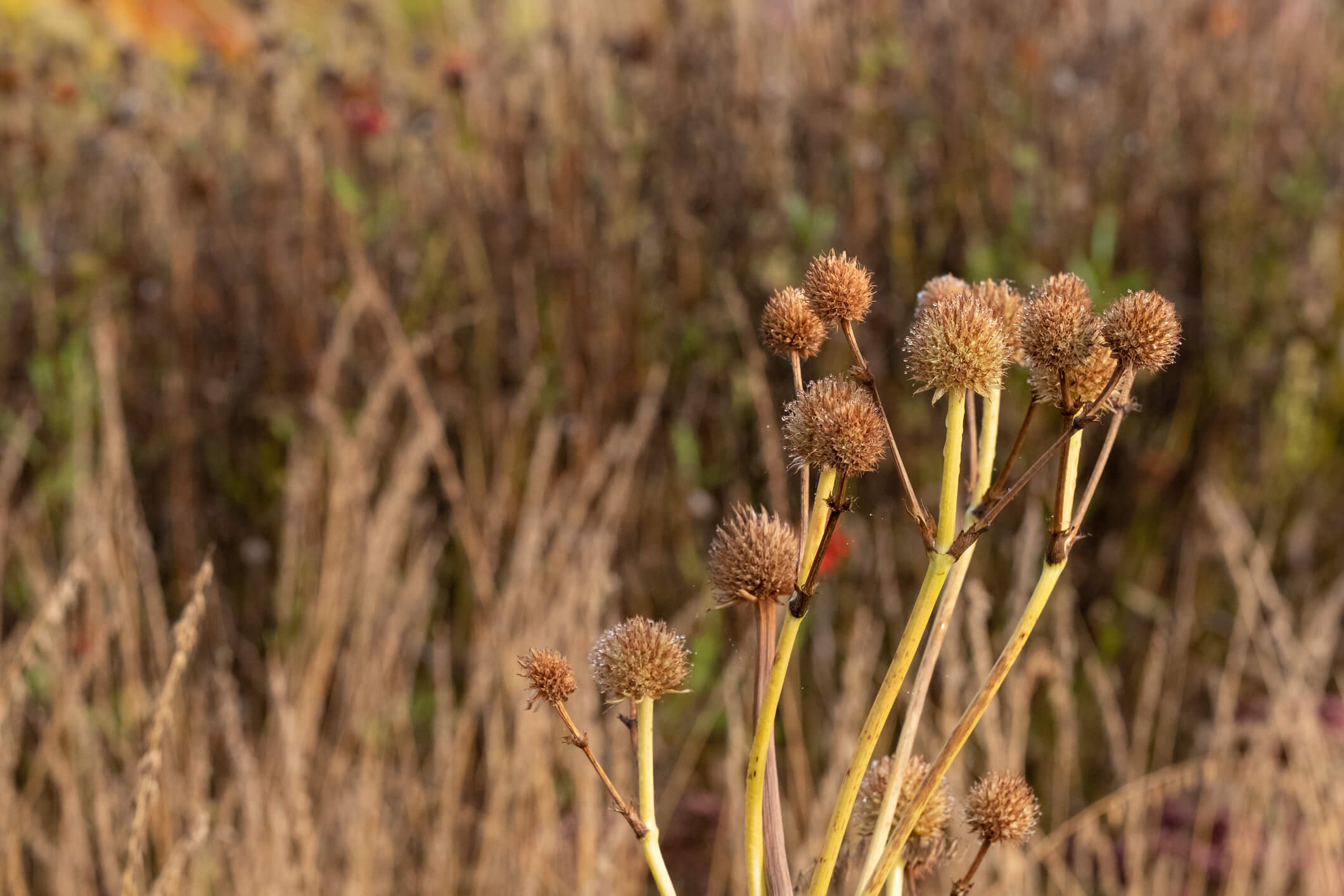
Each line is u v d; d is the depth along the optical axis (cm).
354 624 366
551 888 298
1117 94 490
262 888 275
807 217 420
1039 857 294
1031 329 113
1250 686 425
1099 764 387
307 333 428
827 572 363
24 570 381
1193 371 445
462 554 407
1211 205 464
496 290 443
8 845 297
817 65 489
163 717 221
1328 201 478
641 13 523
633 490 419
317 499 400
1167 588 439
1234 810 323
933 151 466
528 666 119
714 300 438
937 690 370
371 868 296
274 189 459
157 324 443
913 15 503
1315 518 454
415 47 489
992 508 110
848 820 113
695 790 381
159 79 506
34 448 423
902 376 421
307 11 569
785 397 409
